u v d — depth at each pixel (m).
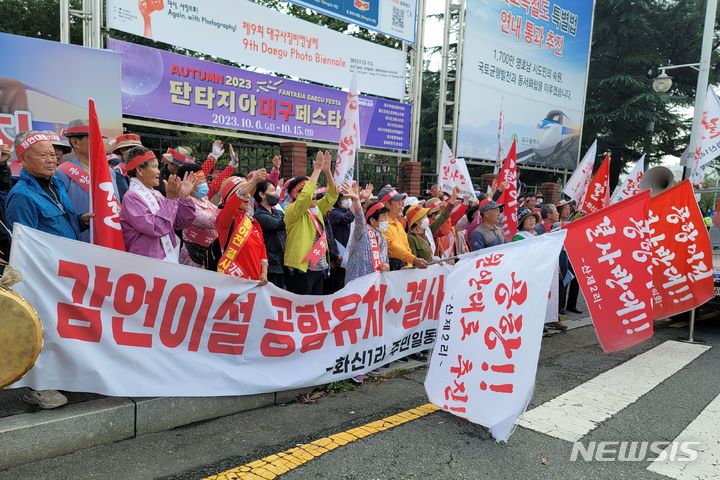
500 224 7.21
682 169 11.80
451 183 8.29
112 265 3.18
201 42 8.02
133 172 3.62
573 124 16.17
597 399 4.38
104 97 5.64
